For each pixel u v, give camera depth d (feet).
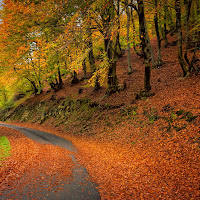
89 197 19.38
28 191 19.99
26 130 73.97
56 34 34.94
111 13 44.29
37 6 31.45
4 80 90.27
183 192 18.43
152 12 50.01
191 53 64.90
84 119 67.00
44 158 32.76
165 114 40.45
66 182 23.25
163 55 77.56
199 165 23.13
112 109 58.90
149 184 21.30
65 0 28.81
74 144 48.06
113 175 25.22
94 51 74.54
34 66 84.38
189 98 39.91
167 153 29.58
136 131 42.65
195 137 29.22
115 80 65.36
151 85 57.11
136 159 30.42
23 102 125.80
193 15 66.54
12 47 48.55
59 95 95.86
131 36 48.47
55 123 81.41
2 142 43.65
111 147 40.50
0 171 23.91
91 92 78.28
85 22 32.96
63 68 74.95
